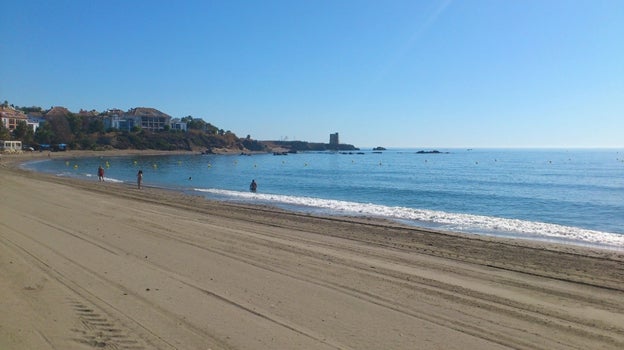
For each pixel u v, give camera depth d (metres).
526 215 25.27
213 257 10.46
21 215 16.11
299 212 22.31
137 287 7.82
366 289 8.22
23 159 90.25
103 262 9.53
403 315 6.89
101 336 5.65
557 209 28.14
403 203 31.22
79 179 45.69
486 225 19.31
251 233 14.36
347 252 11.79
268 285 8.27
